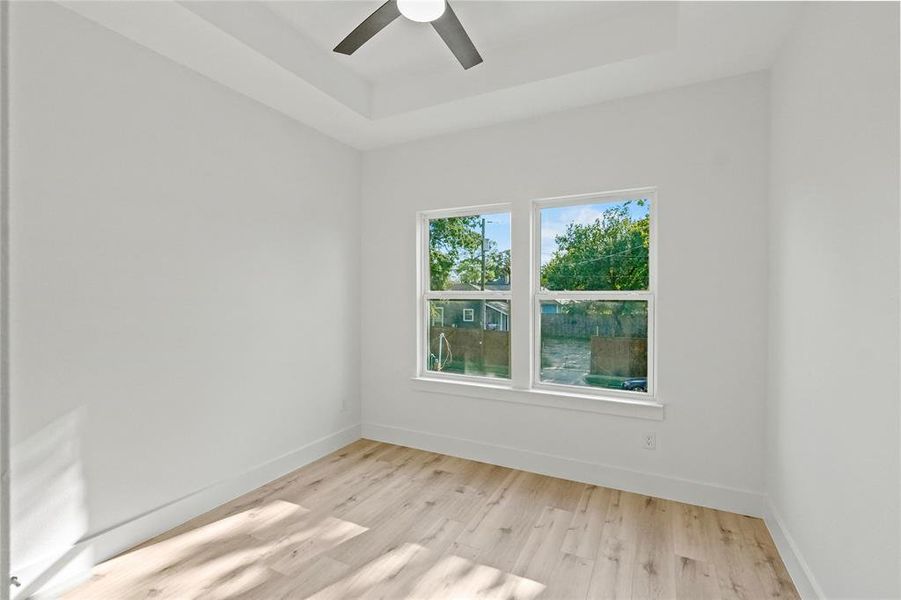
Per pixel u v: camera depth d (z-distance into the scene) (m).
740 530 2.34
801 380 1.93
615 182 2.83
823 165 1.72
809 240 1.85
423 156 3.53
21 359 1.84
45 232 1.90
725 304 2.55
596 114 2.89
